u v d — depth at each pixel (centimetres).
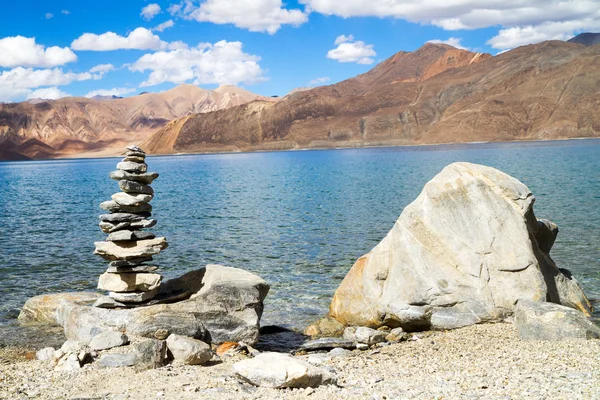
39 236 3556
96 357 1216
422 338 1470
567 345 1180
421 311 1543
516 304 1416
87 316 1412
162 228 3769
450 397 822
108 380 1038
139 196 1441
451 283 1545
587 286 1991
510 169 8231
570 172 7294
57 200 6353
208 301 1418
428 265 1578
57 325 1638
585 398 780
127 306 1402
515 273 1538
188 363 1162
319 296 2005
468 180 1656
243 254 2806
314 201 5225
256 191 6694
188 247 3039
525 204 1641
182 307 1396
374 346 1436
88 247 3130
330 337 1555
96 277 2394
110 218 1407
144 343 1153
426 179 7525
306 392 891
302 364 951
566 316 1297
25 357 1344
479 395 823
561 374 930
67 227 3978
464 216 1617
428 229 1617
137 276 1406
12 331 1588
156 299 1441
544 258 1695
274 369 943
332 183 7506
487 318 1506
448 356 1207
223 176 10531
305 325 1686
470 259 1562
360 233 3319
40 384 1021
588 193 4800
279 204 5097
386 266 1644
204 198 5966
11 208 5447
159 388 959
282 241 3141
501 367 1024
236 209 4803
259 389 928
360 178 8256
